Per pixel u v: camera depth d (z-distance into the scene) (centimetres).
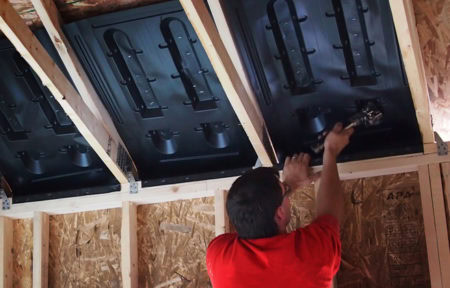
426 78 347
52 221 424
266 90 350
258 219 254
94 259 412
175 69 354
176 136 382
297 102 353
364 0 312
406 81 332
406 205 358
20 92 378
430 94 348
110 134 376
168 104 369
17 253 427
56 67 332
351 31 325
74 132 389
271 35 332
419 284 349
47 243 418
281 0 321
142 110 373
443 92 346
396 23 301
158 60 352
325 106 354
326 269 248
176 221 399
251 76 346
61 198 409
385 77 334
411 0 323
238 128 370
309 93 349
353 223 364
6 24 301
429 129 339
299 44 335
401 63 326
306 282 243
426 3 343
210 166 387
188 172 391
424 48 345
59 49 345
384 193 362
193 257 392
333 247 255
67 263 417
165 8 330
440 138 342
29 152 405
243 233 256
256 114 351
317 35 330
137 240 404
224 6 321
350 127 337
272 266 245
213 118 370
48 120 386
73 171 407
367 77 339
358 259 360
